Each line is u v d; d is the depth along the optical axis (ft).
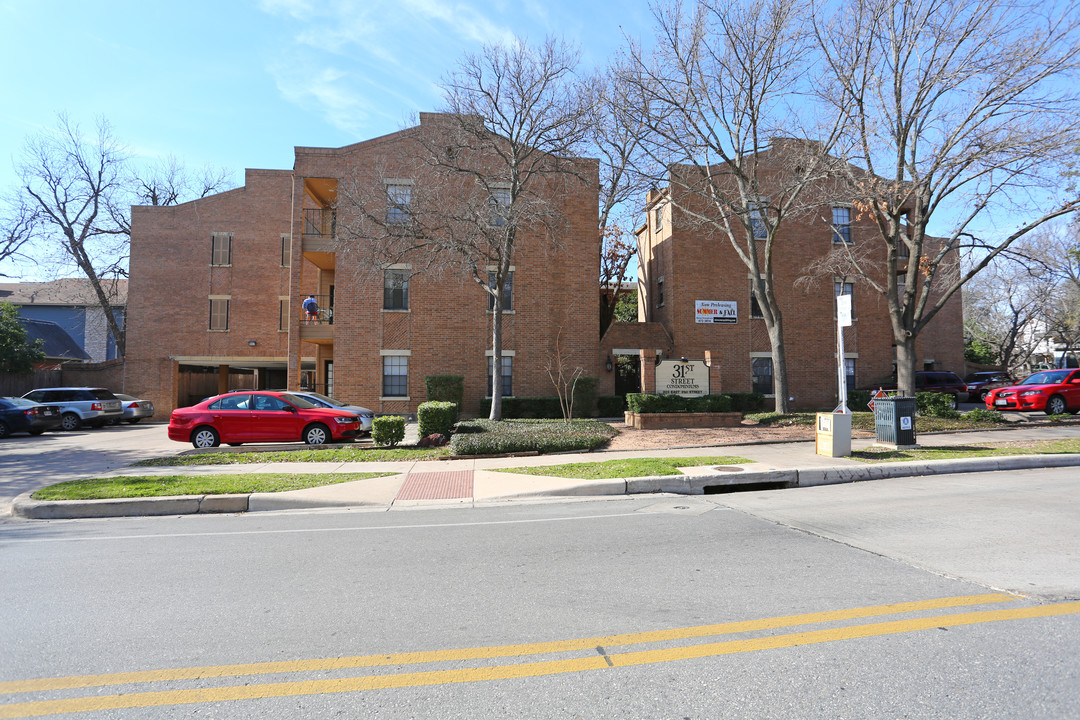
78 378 92.07
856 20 53.83
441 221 61.41
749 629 12.45
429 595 14.97
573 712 9.37
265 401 48.01
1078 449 37.68
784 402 62.54
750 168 65.77
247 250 93.81
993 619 12.73
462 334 73.77
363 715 9.40
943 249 59.98
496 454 41.09
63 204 99.81
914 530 20.54
